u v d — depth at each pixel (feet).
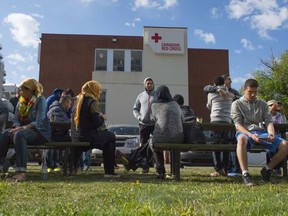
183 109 24.32
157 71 83.51
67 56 84.64
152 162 23.53
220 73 85.66
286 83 107.14
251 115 18.57
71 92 27.96
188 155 33.76
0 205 10.50
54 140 23.31
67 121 23.84
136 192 12.94
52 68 83.97
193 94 84.99
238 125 18.25
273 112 26.48
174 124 19.72
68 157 21.56
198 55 86.02
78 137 20.61
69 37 85.25
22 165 17.83
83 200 11.37
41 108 19.01
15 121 19.54
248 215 8.73
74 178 19.83
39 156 35.01
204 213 8.81
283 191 14.07
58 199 11.75
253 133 17.72
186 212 8.54
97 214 8.46
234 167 24.64
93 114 20.47
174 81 83.46
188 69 85.51
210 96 24.72
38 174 22.88
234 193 13.03
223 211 9.16
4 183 15.46
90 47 85.35
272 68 109.70
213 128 22.61
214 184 17.17
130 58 85.46
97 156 39.47
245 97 18.83
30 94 19.33
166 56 84.02
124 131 44.98
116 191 13.21
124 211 8.63
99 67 85.05
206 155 33.73
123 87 83.25
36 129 18.71
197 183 17.72
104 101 82.79
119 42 85.71
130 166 23.40
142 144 25.59
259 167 38.86
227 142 24.62
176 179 19.40
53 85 83.46
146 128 25.72
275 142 18.07
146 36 84.12
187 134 20.17
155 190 13.60
